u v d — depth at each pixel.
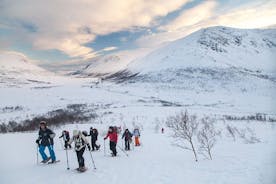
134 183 8.64
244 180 7.71
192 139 19.27
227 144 15.53
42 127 12.68
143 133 26.39
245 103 61.94
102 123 36.69
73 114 47.97
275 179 7.37
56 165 12.32
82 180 9.47
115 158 13.59
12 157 14.82
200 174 8.85
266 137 17.25
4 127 36.50
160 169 10.16
